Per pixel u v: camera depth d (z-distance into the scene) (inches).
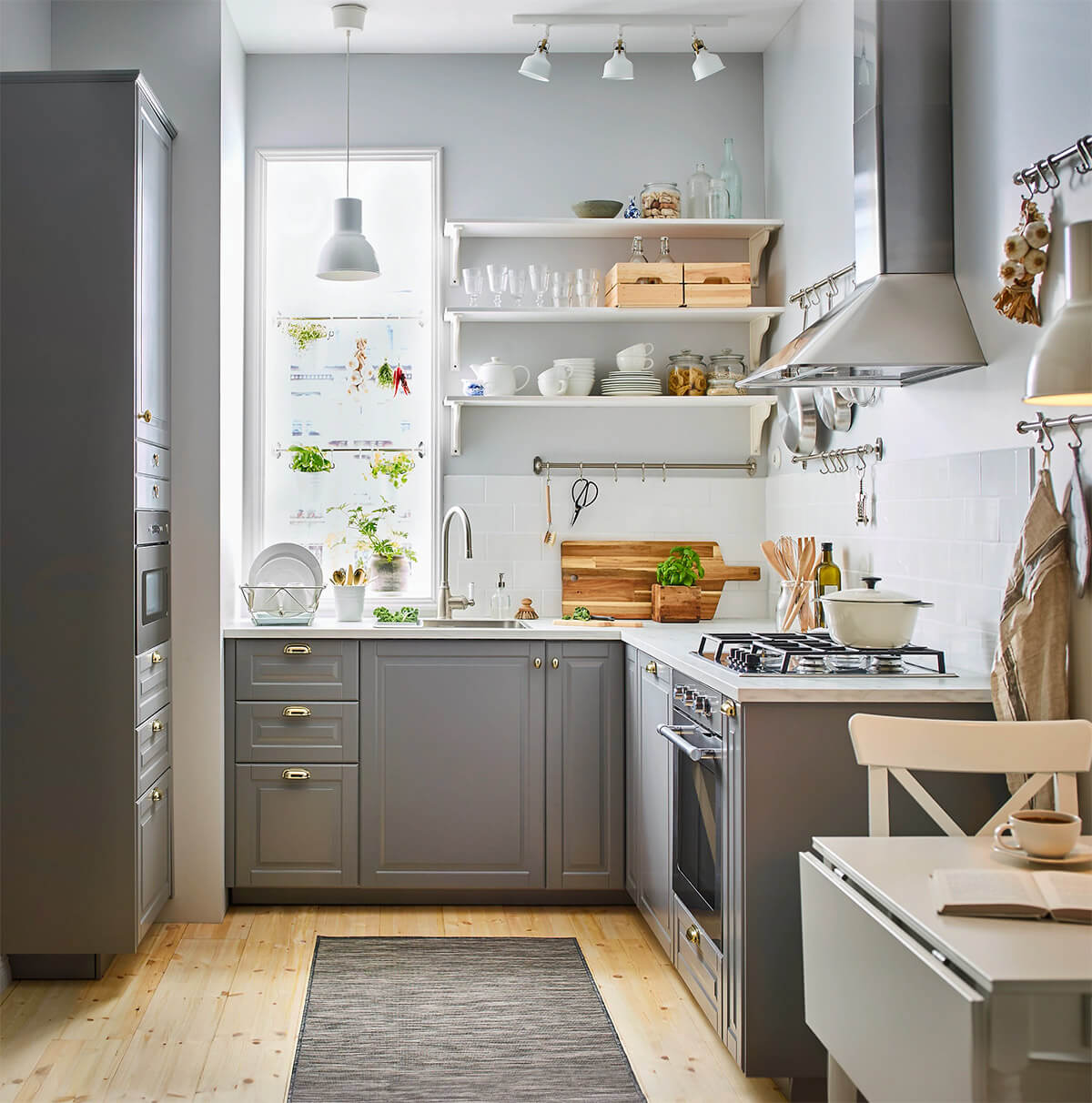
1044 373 76.0
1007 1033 56.3
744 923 97.2
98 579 126.4
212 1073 103.4
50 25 146.2
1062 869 72.7
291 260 171.5
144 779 131.5
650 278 159.3
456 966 129.2
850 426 137.0
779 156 164.4
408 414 173.3
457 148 170.4
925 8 110.3
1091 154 86.8
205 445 145.7
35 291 126.0
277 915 147.9
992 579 103.9
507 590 169.6
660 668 128.3
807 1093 98.1
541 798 150.2
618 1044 109.4
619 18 157.6
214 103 146.3
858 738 86.0
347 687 148.9
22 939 126.2
